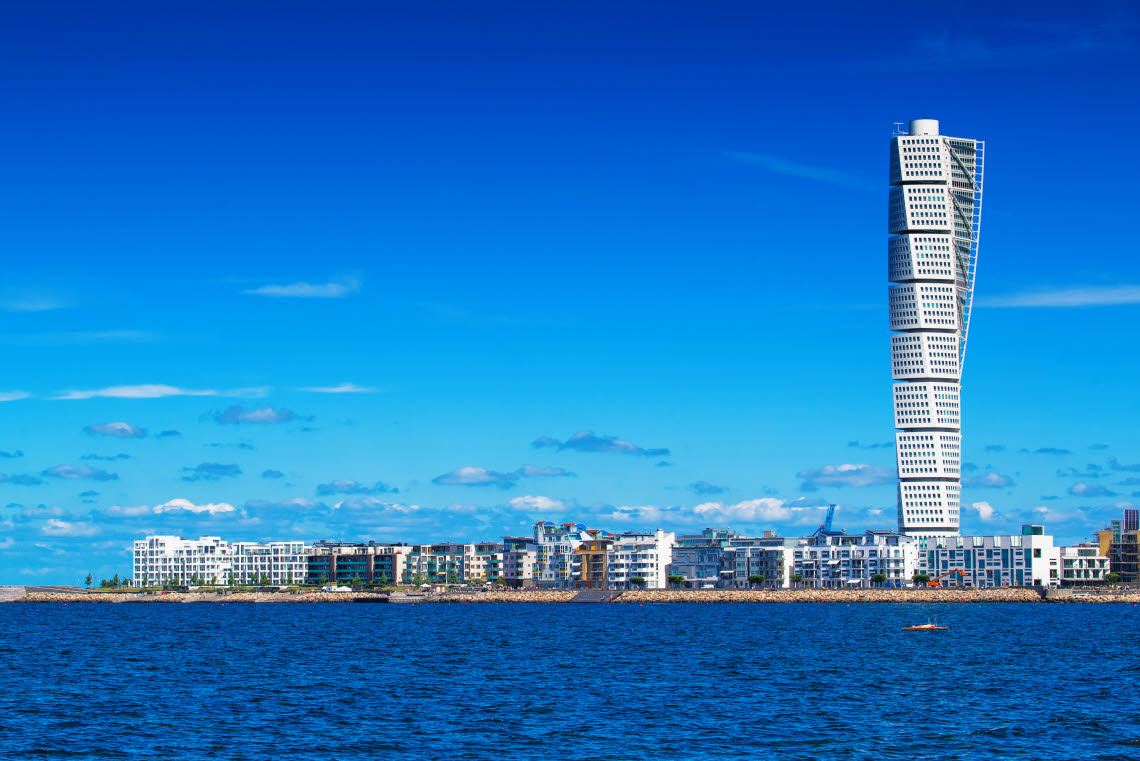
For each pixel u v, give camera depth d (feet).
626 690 531.50
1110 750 385.29
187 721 439.63
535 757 376.89
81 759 371.15
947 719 444.96
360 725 431.43
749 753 382.63
